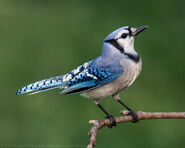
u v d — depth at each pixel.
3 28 14.04
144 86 11.98
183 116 7.74
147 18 13.04
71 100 11.79
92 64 8.95
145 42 12.52
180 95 11.77
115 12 13.41
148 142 11.12
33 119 11.75
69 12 14.04
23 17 14.39
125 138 11.17
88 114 11.48
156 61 12.23
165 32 12.65
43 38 13.40
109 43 8.90
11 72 12.69
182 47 12.33
